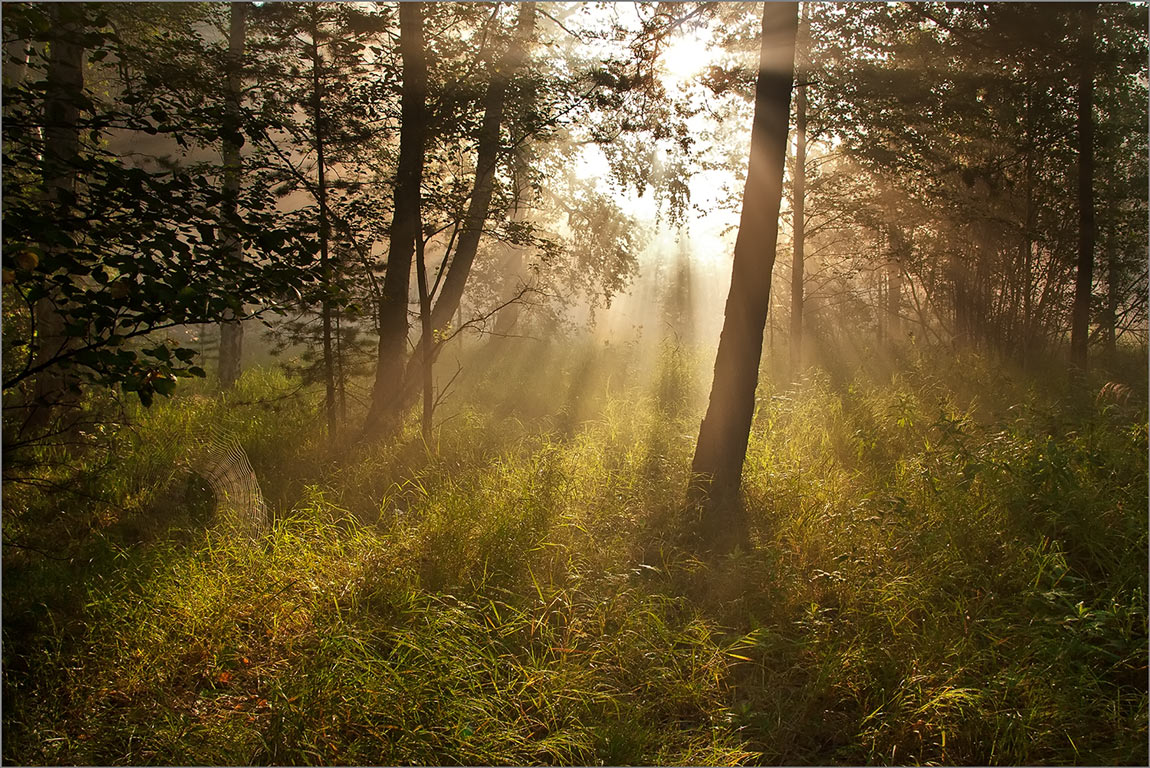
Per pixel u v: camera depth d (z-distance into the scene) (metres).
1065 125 15.62
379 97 9.82
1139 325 19.56
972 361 13.69
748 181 7.43
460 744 3.71
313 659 4.27
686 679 4.42
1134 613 4.52
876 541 5.79
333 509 7.07
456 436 9.88
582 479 7.52
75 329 3.70
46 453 6.76
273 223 4.70
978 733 3.81
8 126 4.32
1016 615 4.67
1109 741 3.74
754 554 5.80
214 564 5.49
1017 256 17.31
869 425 8.89
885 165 14.44
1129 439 7.12
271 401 11.20
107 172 4.22
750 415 7.29
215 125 5.30
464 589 5.28
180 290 3.76
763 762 3.83
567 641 4.70
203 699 4.16
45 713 4.02
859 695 4.25
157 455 8.41
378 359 10.48
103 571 5.59
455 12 10.05
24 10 4.17
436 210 10.52
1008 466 6.32
